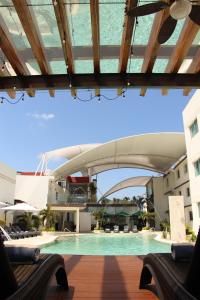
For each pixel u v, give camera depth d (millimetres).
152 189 36688
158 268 2602
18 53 4465
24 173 35469
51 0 3570
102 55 4582
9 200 23141
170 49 4582
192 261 1854
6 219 22422
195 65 4668
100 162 39188
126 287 3623
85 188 43375
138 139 30844
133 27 3844
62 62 4715
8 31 3994
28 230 22703
